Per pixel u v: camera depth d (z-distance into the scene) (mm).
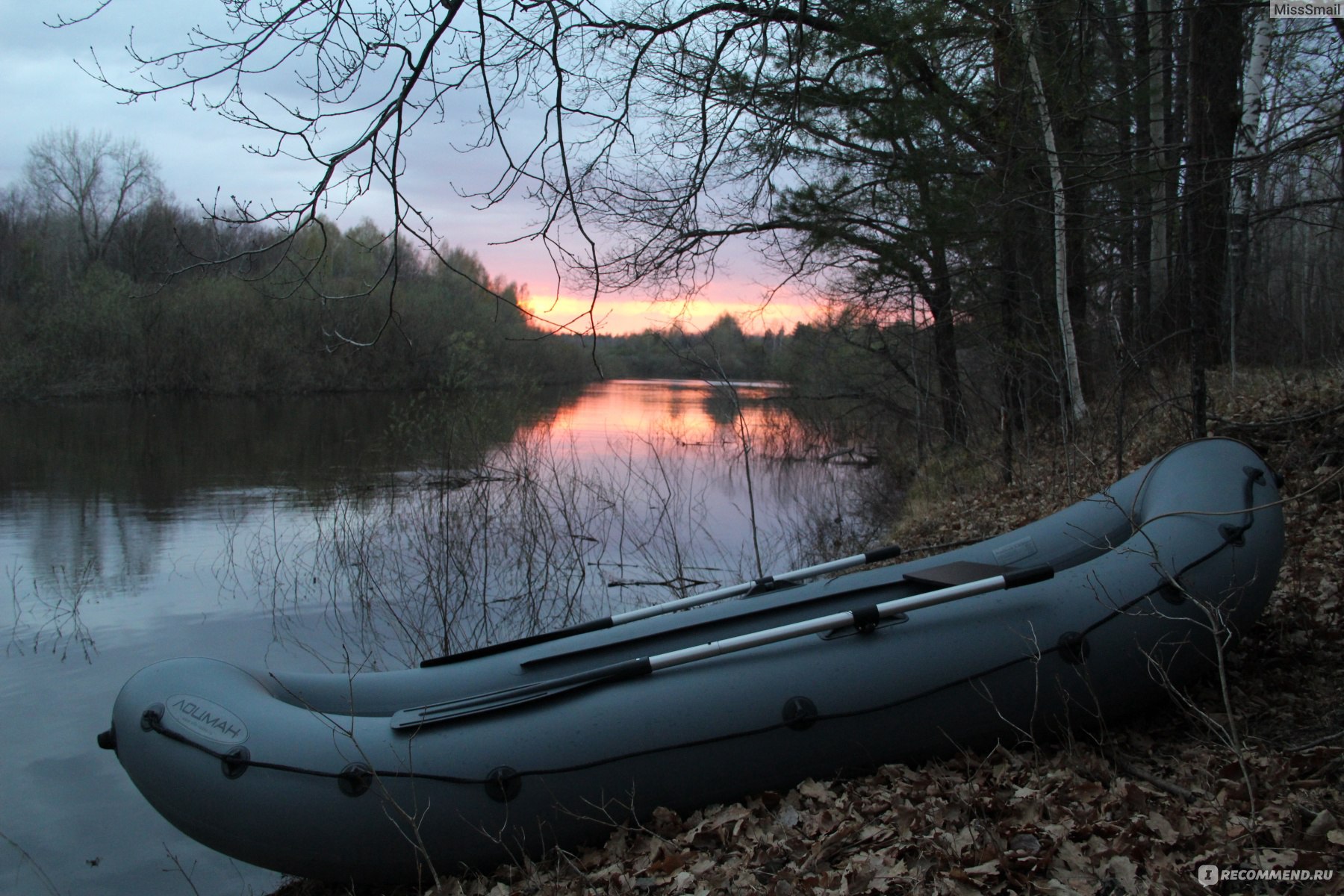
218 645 7543
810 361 19000
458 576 9211
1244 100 6410
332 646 7543
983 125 9312
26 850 4430
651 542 10859
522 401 16469
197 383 31844
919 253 11695
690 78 6227
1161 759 3498
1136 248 12523
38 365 30094
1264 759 3256
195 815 3512
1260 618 4418
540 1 3887
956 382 13766
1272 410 7723
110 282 31531
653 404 34719
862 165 10781
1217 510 3814
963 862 2900
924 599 3525
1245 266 9750
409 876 3545
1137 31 9273
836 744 3523
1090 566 3789
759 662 3615
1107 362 11281
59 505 13906
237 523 12328
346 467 17562
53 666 7066
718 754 3496
